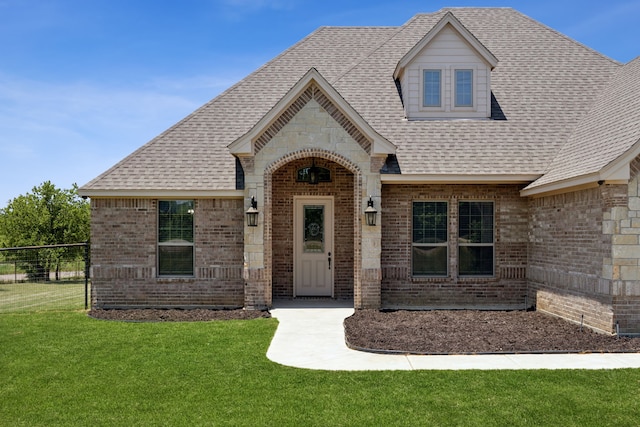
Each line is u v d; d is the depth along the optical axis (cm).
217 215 1414
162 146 1483
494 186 1403
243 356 902
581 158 1213
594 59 1694
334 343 1000
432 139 1452
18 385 761
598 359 884
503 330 1095
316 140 1336
